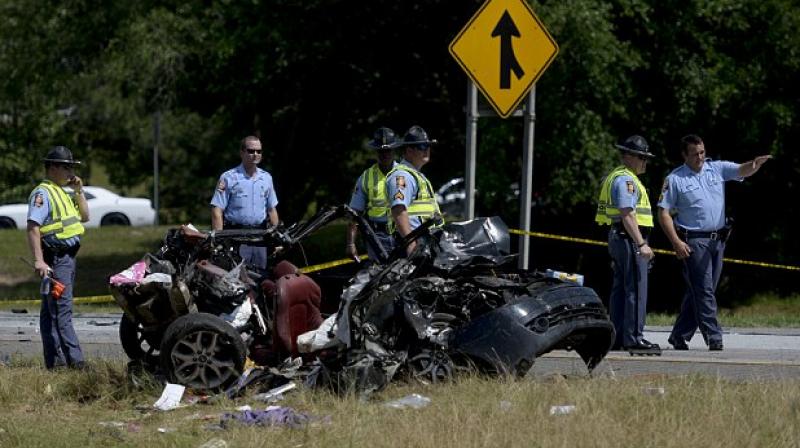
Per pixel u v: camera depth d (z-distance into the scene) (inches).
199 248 1263.5
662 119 3075.8
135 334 1344.7
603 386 1113.4
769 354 1530.5
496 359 1157.1
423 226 1236.5
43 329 1365.7
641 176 3031.5
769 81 3139.8
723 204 1550.2
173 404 1136.8
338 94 3385.8
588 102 2861.7
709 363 1422.2
